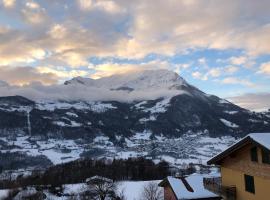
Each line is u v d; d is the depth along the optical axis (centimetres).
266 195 3703
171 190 7369
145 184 12888
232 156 4284
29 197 11725
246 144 3959
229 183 4353
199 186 7206
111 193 11706
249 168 3962
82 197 11781
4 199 11769
